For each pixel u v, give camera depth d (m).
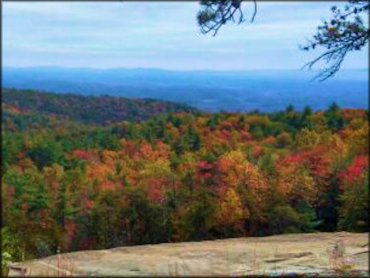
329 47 8.70
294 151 68.50
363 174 52.41
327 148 65.69
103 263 4.46
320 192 55.62
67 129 126.06
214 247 5.62
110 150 74.81
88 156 76.88
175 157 65.56
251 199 53.19
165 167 59.75
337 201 56.16
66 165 79.50
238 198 52.91
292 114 102.50
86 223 54.81
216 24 8.74
